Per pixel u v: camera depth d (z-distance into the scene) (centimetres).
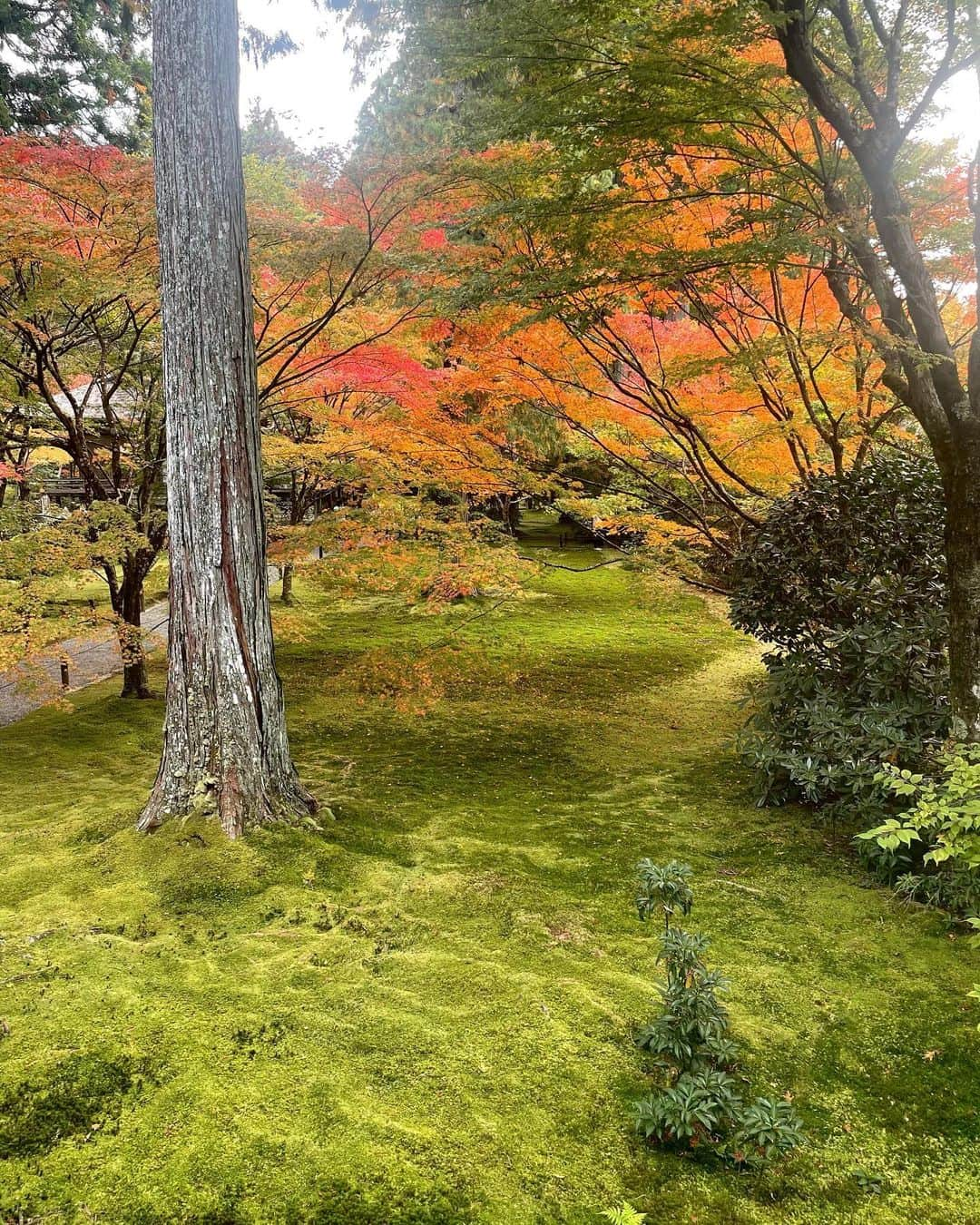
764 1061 293
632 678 1011
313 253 586
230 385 447
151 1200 226
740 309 625
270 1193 229
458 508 847
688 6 448
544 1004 324
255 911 392
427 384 698
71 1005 311
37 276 619
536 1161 244
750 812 553
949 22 412
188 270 435
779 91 483
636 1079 281
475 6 478
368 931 381
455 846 491
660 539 768
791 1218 225
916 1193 234
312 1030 304
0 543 642
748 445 713
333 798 567
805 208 462
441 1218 222
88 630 644
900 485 525
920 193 483
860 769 461
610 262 479
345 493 1180
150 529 849
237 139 452
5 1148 242
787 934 386
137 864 425
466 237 622
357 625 1332
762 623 596
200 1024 304
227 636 455
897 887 412
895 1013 322
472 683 979
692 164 566
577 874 454
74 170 591
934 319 435
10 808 548
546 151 572
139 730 783
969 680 420
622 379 724
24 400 820
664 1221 223
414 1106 265
